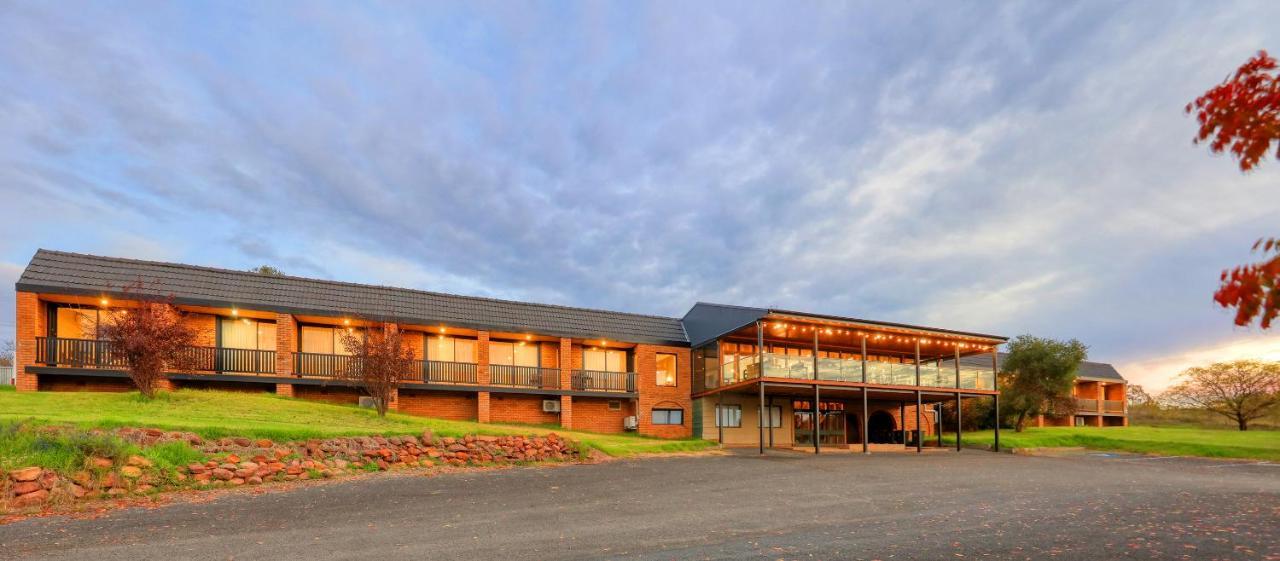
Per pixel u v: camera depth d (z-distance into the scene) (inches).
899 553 310.2
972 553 310.5
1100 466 829.8
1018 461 867.4
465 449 690.8
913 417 1387.8
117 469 463.5
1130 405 2193.7
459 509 433.4
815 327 1039.0
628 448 848.3
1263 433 1438.2
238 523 379.2
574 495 498.9
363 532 359.3
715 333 1171.3
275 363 927.7
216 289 907.4
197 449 534.6
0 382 860.0
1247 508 456.4
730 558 301.3
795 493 522.3
